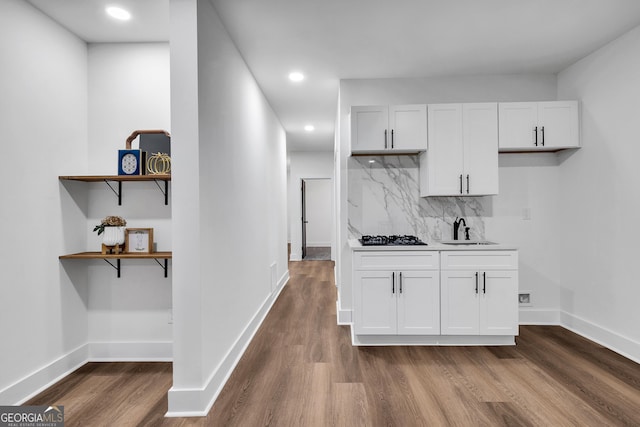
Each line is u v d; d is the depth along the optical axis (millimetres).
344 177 3816
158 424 2010
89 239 2895
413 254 3156
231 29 2756
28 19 2354
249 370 2699
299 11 2520
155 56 2932
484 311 3141
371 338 3229
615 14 2609
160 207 2879
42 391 2391
